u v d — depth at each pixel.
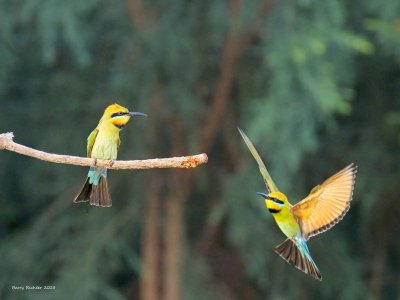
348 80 14.18
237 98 15.75
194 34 15.00
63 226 15.92
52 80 16.09
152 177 15.82
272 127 13.16
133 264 15.81
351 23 14.91
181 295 15.72
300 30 13.35
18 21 14.95
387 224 17.33
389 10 13.45
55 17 13.84
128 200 16.05
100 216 15.91
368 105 16.27
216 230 17.17
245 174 15.07
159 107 15.02
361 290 16.34
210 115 15.34
